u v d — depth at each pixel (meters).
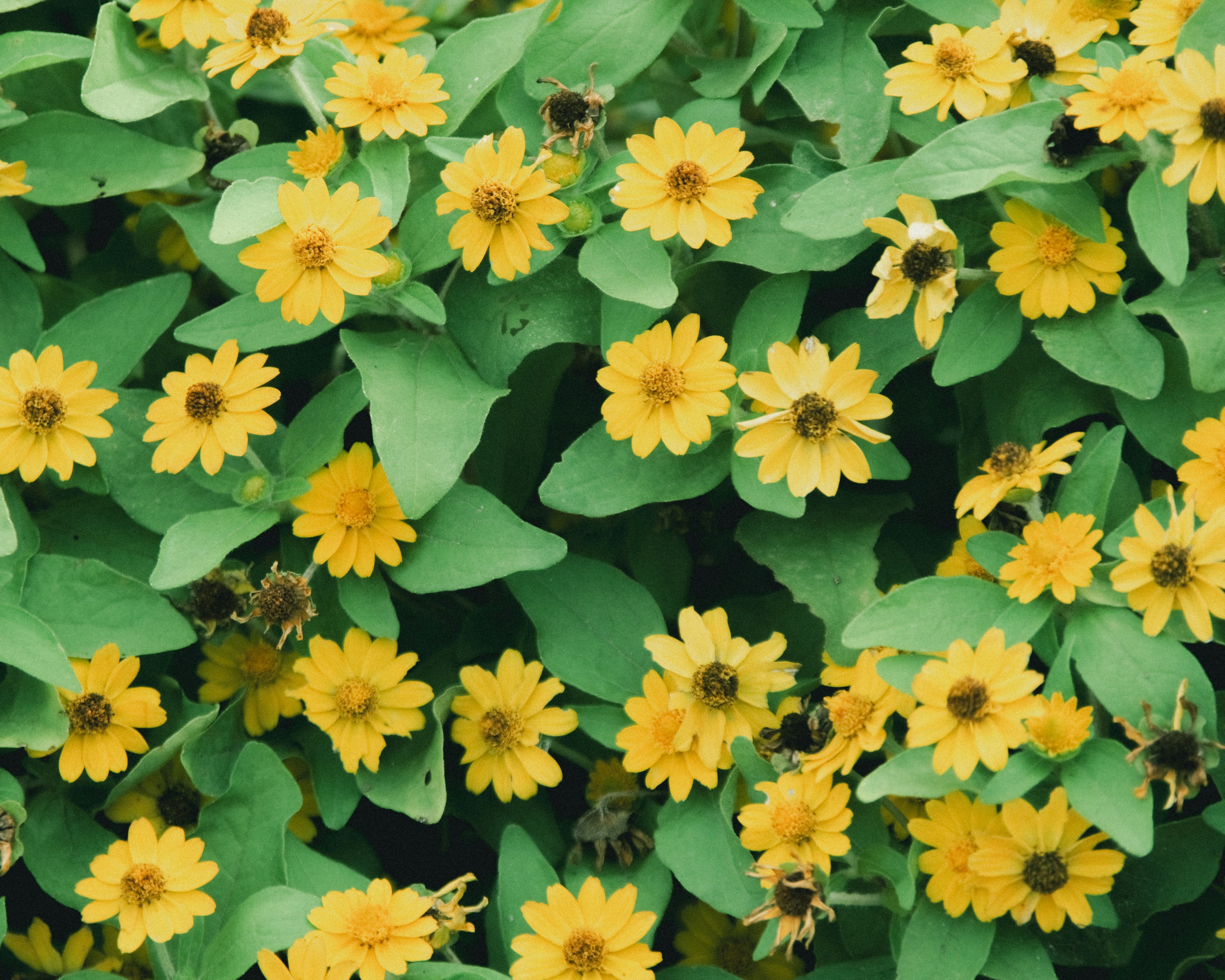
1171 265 0.82
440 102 0.87
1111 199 0.86
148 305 0.88
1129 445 0.86
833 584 0.86
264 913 0.83
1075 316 0.84
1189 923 0.85
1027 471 0.83
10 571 0.85
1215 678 0.86
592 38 0.87
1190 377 0.84
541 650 0.86
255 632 0.88
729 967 0.89
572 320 0.86
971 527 0.86
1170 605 0.81
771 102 0.90
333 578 0.87
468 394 0.85
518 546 0.85
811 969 0.89
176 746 0.86
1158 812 0.84
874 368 0.86
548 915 0.83
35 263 0.88
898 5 0.88
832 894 0.83
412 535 0.85
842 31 0.88
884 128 0.87
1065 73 0.85
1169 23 0.84
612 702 0.86
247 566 0.87
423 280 0.88
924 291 0.84
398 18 0.90
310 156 0.87
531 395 0.89
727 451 0.85
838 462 0.84
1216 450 0.82
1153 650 0.82
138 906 0.83
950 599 0.83
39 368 0.85
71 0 0.94
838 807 0.83
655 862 0.86
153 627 0.86
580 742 0.89
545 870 0.85
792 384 0.84
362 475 0.85
